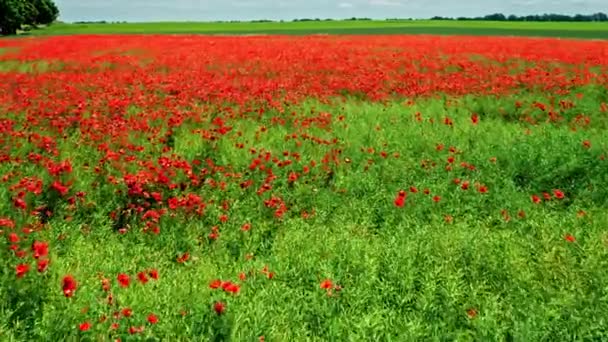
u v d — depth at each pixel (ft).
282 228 20.62
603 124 36.27
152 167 24.38
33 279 14.93
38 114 35.73
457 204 22.45
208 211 21.86
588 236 19.13
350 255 17.60
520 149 28.48
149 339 12.55
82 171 24.97
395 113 38.42
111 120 34.55
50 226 19.43
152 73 63.21
